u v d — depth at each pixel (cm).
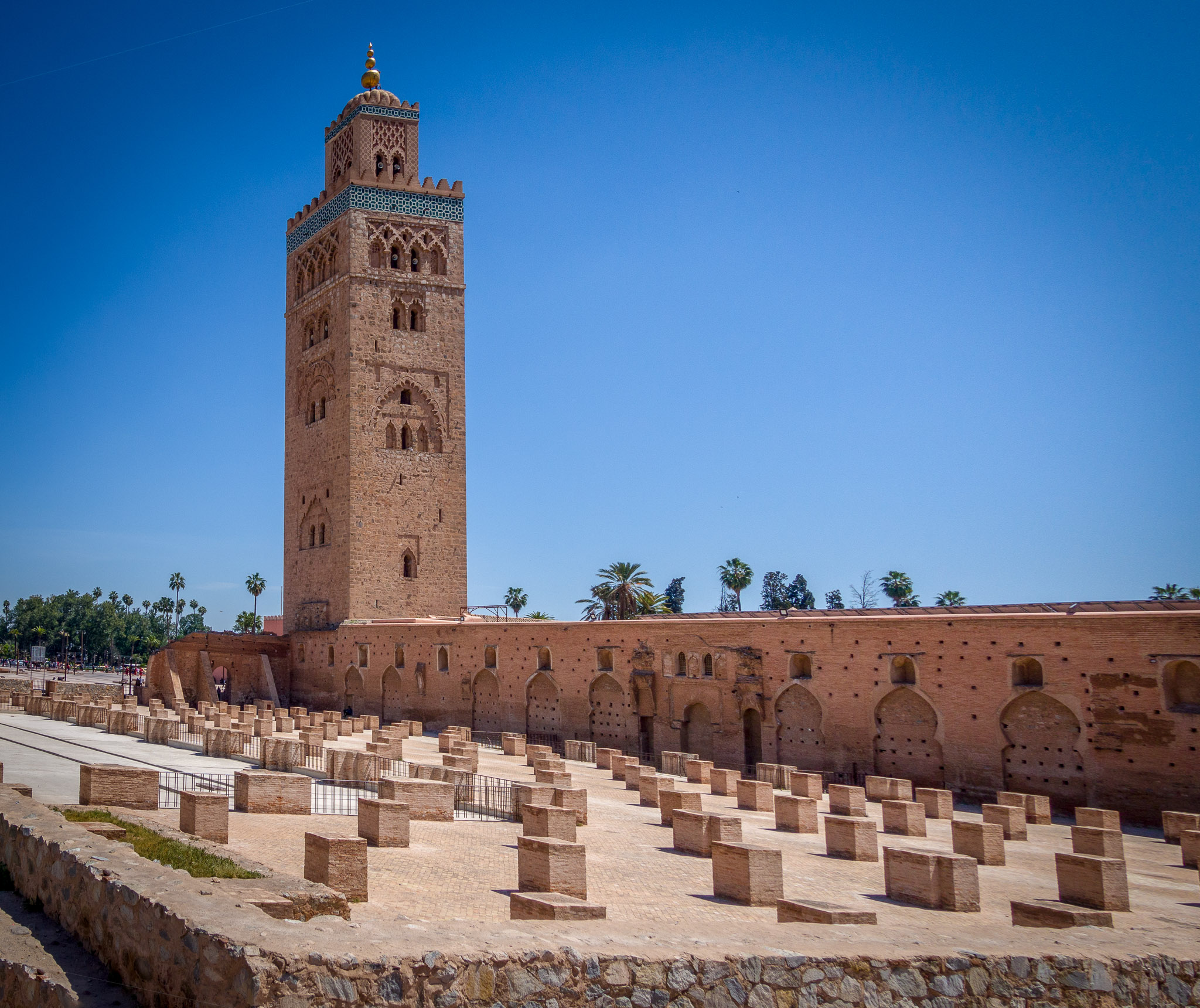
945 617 4266
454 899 1894
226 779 3123
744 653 4931
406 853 2302
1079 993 1544
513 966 1216
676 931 1454
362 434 7700
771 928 1566
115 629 19575
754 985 1351
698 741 5172
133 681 9500
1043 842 3173
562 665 5875
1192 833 2853
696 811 2995
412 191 8075
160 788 2573
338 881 1773
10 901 1587
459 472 8019
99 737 4253
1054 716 3934
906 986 1441
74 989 1235
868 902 2139
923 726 4294
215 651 7869
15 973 1295
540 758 4384
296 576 8244
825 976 1398
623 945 1337
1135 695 3725
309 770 3575
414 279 8012
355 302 7781
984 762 4081
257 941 1112
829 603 13050
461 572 7944
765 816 3400
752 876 2012
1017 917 1981
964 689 4166
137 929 1251
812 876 2405
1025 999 1510
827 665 4622
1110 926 1916
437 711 6681
